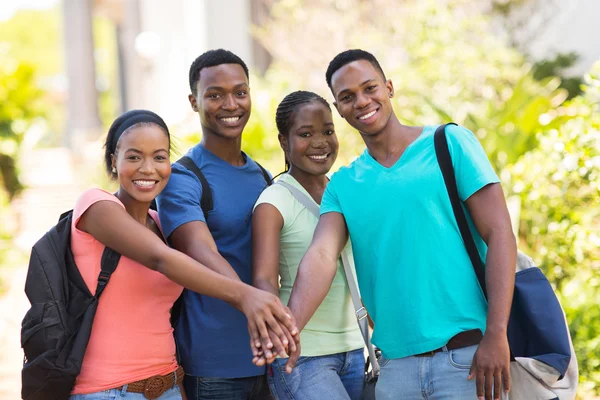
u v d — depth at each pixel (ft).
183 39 70.44
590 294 23.81
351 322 15.26
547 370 12.87
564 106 31.50
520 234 27.89
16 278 41.60
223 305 15.07
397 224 13.38
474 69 40.86
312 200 15.26
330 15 49.32
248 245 15.66
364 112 13.89
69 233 13.32
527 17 48.98
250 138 42.11
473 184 13.12
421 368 13.21
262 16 62.39
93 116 121.49
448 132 13.58
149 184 13.51
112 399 13.03
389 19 46.11
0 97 59.62
